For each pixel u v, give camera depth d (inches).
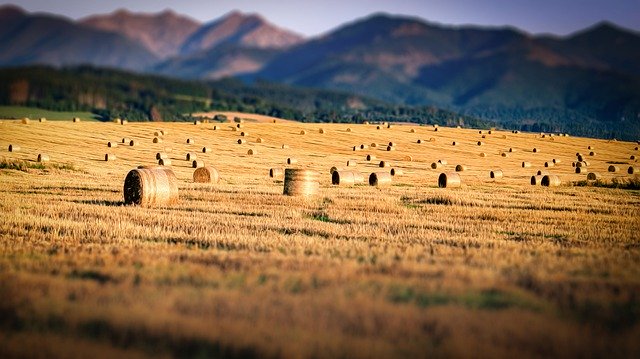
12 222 653.3
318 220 744.3
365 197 1042.1
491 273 393.4
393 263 429.7
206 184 1293.1
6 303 313.3
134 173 866.1
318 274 382.3
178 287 348.2
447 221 761.0
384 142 3002.0
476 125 6707.7
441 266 417.1
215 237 575.8
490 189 1332.4
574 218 804.6
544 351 262.1
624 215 852.0
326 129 3373.5
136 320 286.4
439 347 262.2
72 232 609.6
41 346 261.4
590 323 295.6
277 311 301.4
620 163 2583.7
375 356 253.0
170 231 622.5
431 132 3513.8
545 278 384.5
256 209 842.8
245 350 257.6
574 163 2416.3
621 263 451.5
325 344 262.2
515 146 3132.4
